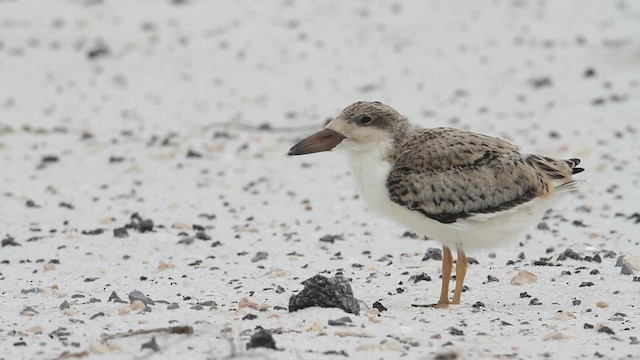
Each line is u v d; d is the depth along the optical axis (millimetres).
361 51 25562
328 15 28203
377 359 8602
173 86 23328
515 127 20000
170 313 10102
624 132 19297
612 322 9820
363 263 12602
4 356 8633
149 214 15219
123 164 17906
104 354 8625
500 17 27875
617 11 28156
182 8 28406
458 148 10594
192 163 18000
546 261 12320
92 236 14055
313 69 24422
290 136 19875
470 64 24406
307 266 12477
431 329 9539
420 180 10516
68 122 20719
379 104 10891
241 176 17328
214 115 21250
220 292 11203
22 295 11094
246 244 13625
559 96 21844
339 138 10758
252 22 27516
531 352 8875
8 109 21516
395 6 29016
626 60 23656
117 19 27500
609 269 11938
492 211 10422
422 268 12250
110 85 23344
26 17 27531
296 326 9516
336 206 15625
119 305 10461
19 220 14883
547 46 25312
